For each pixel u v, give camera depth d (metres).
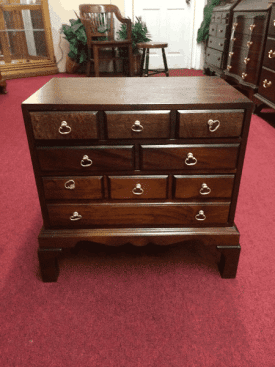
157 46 3.76
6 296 1.07
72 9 4.61
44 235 1.09
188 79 1.26
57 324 0.97
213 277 1.15
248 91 3.36
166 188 1.04
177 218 1.09
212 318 0.98
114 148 0.97
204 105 0.92
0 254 1.27
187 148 0.97
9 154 2.17
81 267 1.20
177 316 0.99
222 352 0.88
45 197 1.05
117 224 1.10
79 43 4.39
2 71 4.44
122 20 3.66
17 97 3.48
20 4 4.32
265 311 1.01
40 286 1.12
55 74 4.82
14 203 1.62
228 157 0.99
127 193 1.04
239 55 3.19
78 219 1.09
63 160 0.98
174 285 1.11
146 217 1.09
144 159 0.99
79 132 0.94
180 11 4.78
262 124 2.70
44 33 4.65
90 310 1.01
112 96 1.00
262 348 0.89
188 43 5.00
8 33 4.41
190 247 1.31
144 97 0.98
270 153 2.16
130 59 3.83
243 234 1.37
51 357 0.87
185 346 0.90
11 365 0.85
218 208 1.07
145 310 1.01
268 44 2.57
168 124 0.94
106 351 0.88
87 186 1.03
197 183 1.02
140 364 0.85
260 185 1.76
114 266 1.20
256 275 1.15
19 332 0.94
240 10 3.10
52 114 0.92
